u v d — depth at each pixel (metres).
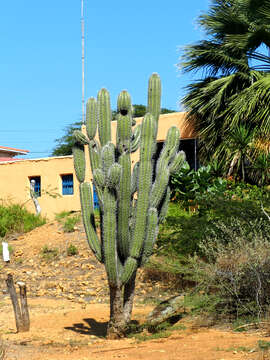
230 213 10.05
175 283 10.59
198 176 13.79
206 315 7.64
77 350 6.84
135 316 8.81
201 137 15.21
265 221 8.75
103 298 11.41
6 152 33.09
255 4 14.98
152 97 7.72
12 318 9.72
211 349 5.79
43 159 20.91
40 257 15.11
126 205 7.29
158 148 17.77
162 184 7.59
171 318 8.07
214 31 15.87
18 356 6.59
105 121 7.83
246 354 5.34
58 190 20.50
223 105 14.95
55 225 17.50
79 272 13.61
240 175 14.71
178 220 11.16
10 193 21.55
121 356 6.00
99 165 7.88
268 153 13.46
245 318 7.30
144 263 7.60
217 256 8.27
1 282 13.40
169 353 5.84
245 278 7.74
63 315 9.67
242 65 15.20
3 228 18.20
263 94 13.48
